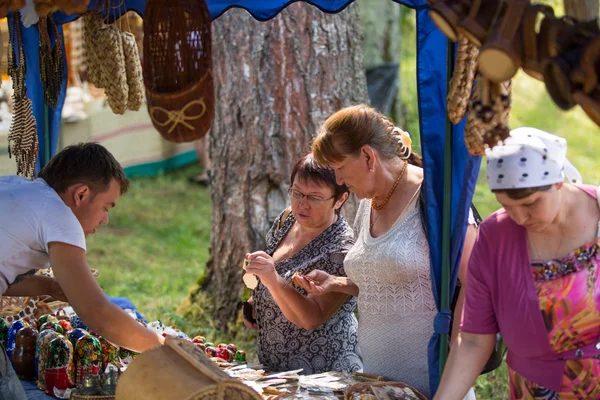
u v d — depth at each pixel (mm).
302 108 5453
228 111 5648
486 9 1903
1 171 6051
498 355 2447
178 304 6891
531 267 2174
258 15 3383
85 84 10156
